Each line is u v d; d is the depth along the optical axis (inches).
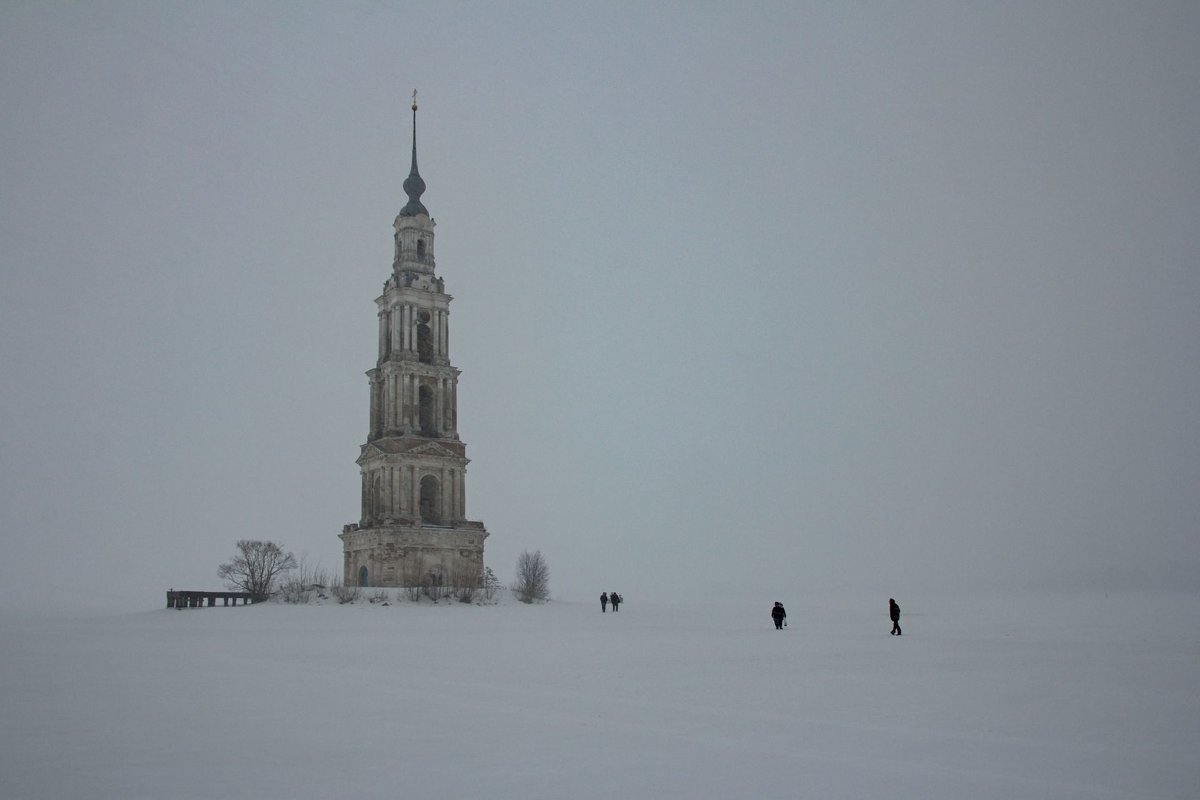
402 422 5403.5
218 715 1011.3
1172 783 669.3
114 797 652.7
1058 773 701.3
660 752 791.7
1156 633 2332.7
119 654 1878.7
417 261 5821.9
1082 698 1077.8
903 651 1765.5
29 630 2908.5
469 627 2923.2
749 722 938.1
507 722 953.5
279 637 2442.2
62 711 1045.2
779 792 648.4
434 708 1056.8
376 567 5137.8
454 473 5472.4
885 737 850.8
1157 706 1015.6
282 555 5462.6
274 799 643.5
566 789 663.1
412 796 647.8
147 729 923.4
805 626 2888.8
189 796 653.9
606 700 1112.8
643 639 2263.8
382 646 2074.3
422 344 5738.2
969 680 1259.8
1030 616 3607.3
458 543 5319.9
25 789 676.1
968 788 656.4
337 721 965.8
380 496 5329.7
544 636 2418.8
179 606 4259.4
